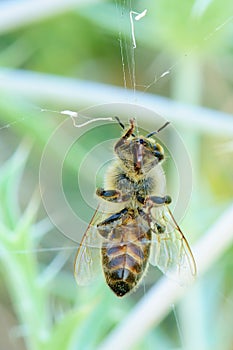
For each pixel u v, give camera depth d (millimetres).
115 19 149
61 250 151
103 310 130
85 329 130
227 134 138
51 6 143
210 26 140
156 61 152
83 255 122
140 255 122
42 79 139
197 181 140
